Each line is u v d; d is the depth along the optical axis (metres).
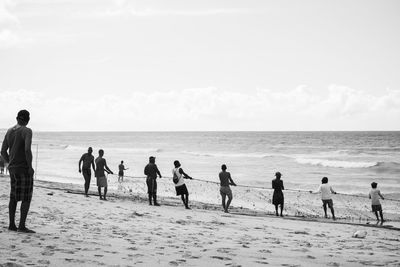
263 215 15.55
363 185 35.12
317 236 10.17
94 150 88.00
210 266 5.34
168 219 11.44
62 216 9.73
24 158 6.60
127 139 185.12
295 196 25.61
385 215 20.17
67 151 83.69
